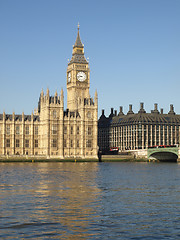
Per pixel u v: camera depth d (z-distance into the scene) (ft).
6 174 455.63
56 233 183.73
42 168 575.38
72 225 196.85
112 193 297.53
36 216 213.87
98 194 291.17
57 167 606.55
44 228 191.42
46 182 367.86
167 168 606.14
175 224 200.44
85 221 204.54
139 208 237.86
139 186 344.28
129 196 283.18
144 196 283.79
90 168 590.55
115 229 190.90
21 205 242.99
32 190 309.42
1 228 190.90
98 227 193.88
